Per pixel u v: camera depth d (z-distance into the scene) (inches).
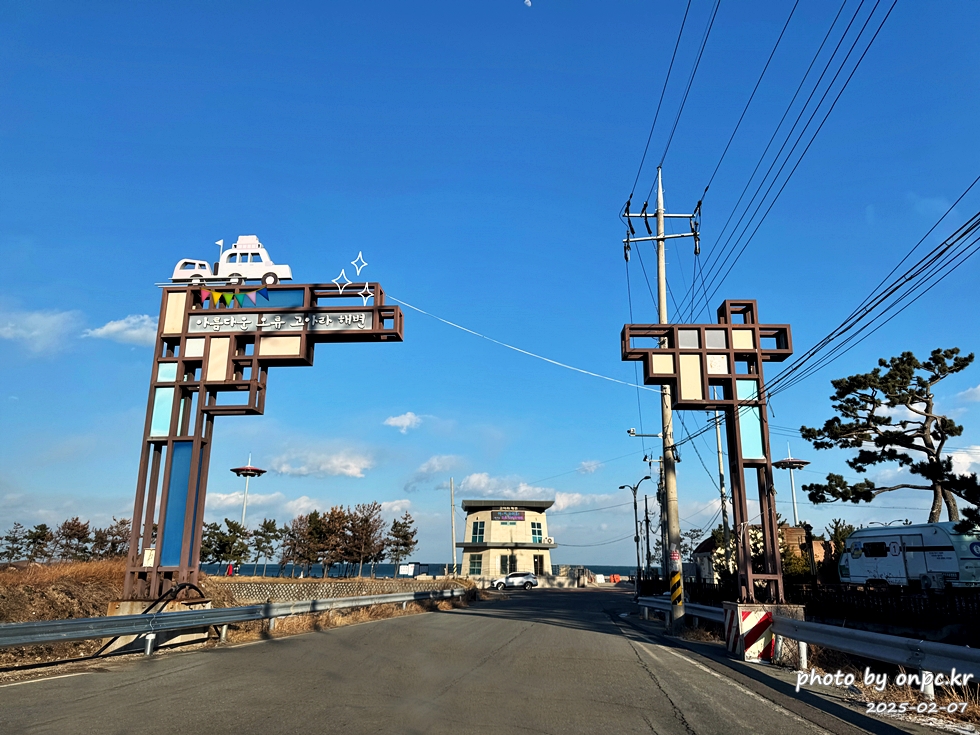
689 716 315.0
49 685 356.8
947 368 1003.9
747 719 310.2
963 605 662.5
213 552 1604.3
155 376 641.6
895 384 1015.0
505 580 2524.6
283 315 649.6
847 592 839.7
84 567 761.6
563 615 1095.0
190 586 592.4
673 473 859.4
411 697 343.3
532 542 2802.7
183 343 647.1
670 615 812.0
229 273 715.4
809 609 909.2
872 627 778.8
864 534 1144.8
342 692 350.6
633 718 308.0
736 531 669.3
